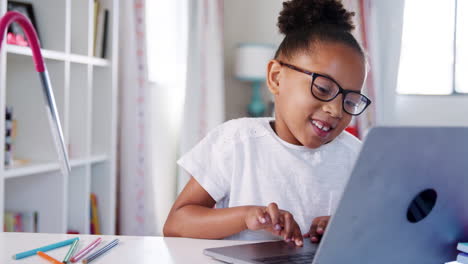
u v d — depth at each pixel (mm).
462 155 651
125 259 781
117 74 2695
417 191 632
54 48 2135
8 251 809
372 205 600
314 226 982
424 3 4883
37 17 2141
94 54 2502
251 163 1121
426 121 4887
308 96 988
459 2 4754
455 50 4797
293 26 1098
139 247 861
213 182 1106
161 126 3342
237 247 847
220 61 3650
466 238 749
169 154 3488
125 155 2684
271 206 880
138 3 2738
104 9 2539
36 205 2164
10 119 1906
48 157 2102
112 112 2566
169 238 943
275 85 1084
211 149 1134
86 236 934
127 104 2684
